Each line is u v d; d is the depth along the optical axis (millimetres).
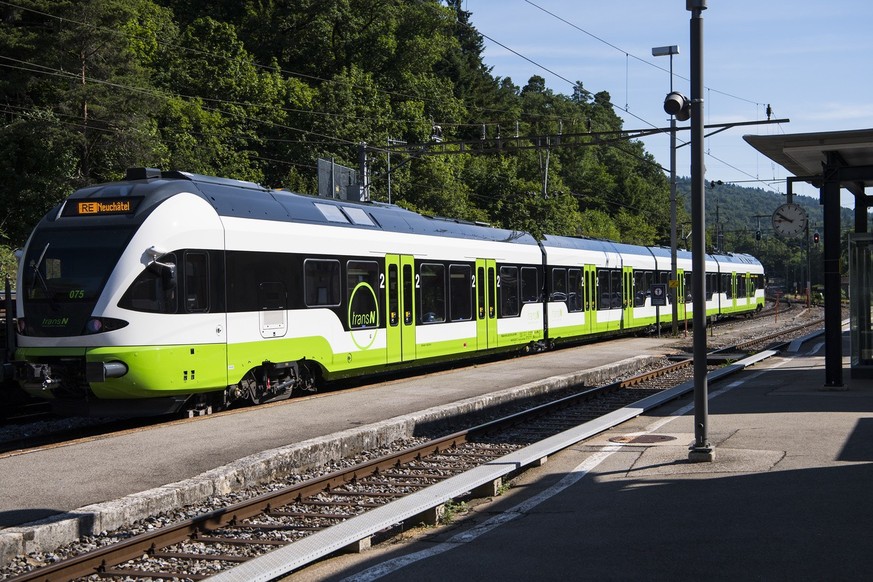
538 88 145750
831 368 16734
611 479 9812
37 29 46250
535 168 92188
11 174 44469
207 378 14859
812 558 6445
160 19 66375
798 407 14469
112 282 13914
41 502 9086
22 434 14695
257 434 13203
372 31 77000
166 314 14203
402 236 20672
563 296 29906
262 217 16406
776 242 135750
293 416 15055
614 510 8359
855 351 18531
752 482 9055
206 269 14945
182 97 61406
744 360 23875
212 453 11695
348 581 6566
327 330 17891
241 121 62375
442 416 15180
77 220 14656
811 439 11336
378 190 64125
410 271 20922
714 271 47938
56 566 7043
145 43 62812
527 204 79062
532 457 10680
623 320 35531
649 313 38656
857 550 6566
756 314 62125
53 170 44250
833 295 16688
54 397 14328
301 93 65750
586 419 16312
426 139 70500
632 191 121250
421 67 81188
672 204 37625
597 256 33250
